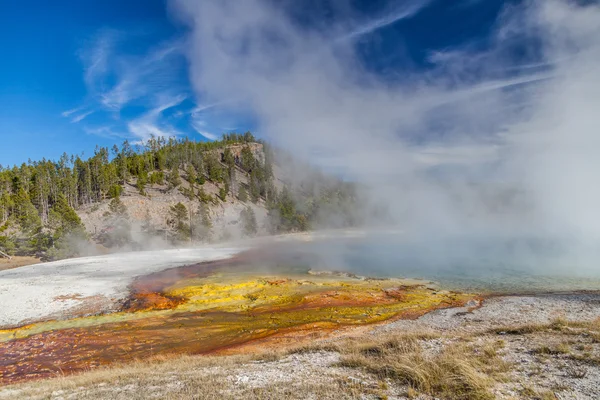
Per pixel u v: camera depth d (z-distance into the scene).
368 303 30.59
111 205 88.19
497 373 10.82
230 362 15.34
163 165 137.50
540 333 15.69
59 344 23.80
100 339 24.58
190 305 32.41
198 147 175.50
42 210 90.75
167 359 19.56
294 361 14.14
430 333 18.00
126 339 24.45
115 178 116.69
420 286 36.16
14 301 33.34
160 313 30.36
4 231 73.12
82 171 109.44
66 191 99.56
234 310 30.61
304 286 37.62
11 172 106.38
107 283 41.22
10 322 28.42
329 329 23.89
